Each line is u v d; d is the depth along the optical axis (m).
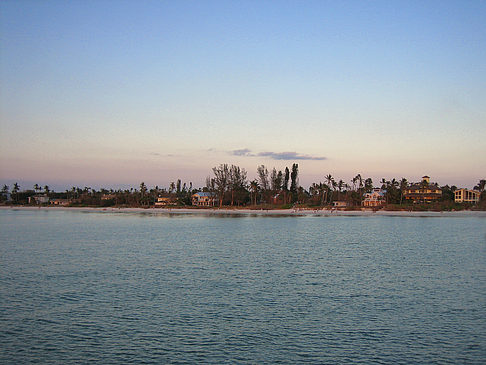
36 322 32.94
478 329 31.48
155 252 69.75
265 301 38.66
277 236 96.31
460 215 175.75
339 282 46.38
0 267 55.09
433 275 50.28
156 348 28.25
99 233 104.94
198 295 40.66
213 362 26.28
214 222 145.62
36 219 166.38
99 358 26.81
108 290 42.50
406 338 29.83
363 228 117.44
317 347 28.36
